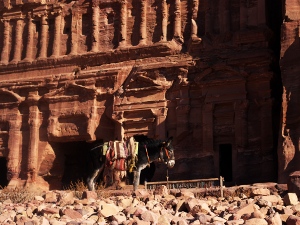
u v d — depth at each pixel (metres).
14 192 17.25
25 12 38.28
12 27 38.44
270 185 16.83
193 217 9.97
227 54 31.11
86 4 36.34
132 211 10.34
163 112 31.56
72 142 36.91
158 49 33.03
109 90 33.56
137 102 32.31
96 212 10.66
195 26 32.66
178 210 11.49
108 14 35.69
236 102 30.02
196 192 16.38
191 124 30.92
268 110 29.30
